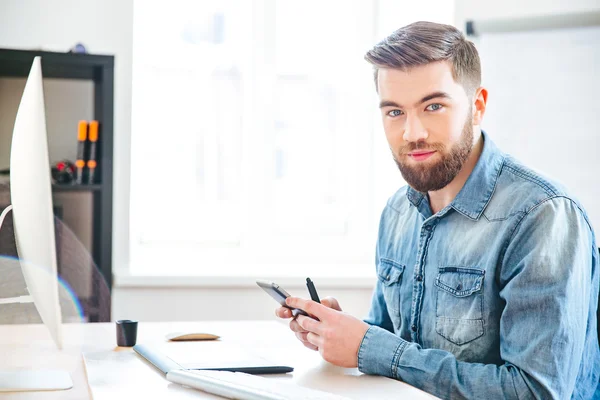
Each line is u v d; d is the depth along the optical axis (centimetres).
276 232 313
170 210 303
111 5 272
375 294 163
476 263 130
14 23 266
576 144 267
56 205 258
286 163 314
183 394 108
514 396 112
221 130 306
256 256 309
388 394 109
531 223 123
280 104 312
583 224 123
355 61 315
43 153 108
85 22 271
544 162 270
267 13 306
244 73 307
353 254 316
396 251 154
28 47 267
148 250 300
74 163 272
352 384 116
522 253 122
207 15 303
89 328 166
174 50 300
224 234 307
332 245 317
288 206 315
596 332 132
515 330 117
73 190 254
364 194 317
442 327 134
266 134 309
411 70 127
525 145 271
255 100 307
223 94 306
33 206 112
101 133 255
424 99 127
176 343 147
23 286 127
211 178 306
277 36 309
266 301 279
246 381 107
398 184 302
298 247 314
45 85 269
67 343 146
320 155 316
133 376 120
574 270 117
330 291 285
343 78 315
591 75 266
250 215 308
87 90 273
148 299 272
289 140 313
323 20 313
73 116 272
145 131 299
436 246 139
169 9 298
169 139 302
